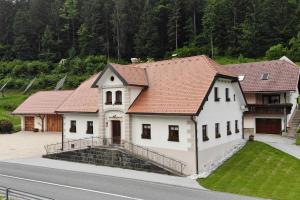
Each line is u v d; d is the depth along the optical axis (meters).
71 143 35.56
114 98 31.11
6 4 117.06
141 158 28.09
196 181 23.97
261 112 42.72
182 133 26.86
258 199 19.58
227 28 89.62
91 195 20.19
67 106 36.25
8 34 112.38
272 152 31.47
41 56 101.00
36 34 106.94
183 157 26.75
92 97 35.03
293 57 74.19
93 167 29.02
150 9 96.56
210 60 31.44
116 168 28.56
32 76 92.44
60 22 110.69
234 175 25.14
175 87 29.12
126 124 30.05
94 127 33.47
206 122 27.98
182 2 98.25
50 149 37.59
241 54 82.56
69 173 26.55
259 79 44.19
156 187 22.14
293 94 43.78
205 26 90.62
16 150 37.94
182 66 31.09
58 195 20.19
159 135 28.31
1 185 22.56
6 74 96.81
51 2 119.12
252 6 92.69
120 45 96.62
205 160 27.50
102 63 88.00
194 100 26.66
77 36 107.81
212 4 92.56
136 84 30.05
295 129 40.72
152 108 28.31
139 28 97.00
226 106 32.12
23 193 19.28
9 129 53.91
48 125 54.25
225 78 30.59
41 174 26.14
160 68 32.56
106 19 101.12
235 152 31.89
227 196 20.08
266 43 84.19
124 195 20.17
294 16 89.62
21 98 79.94
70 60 95.00
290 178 24.03
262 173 25.47
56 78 86.38
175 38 93.69
